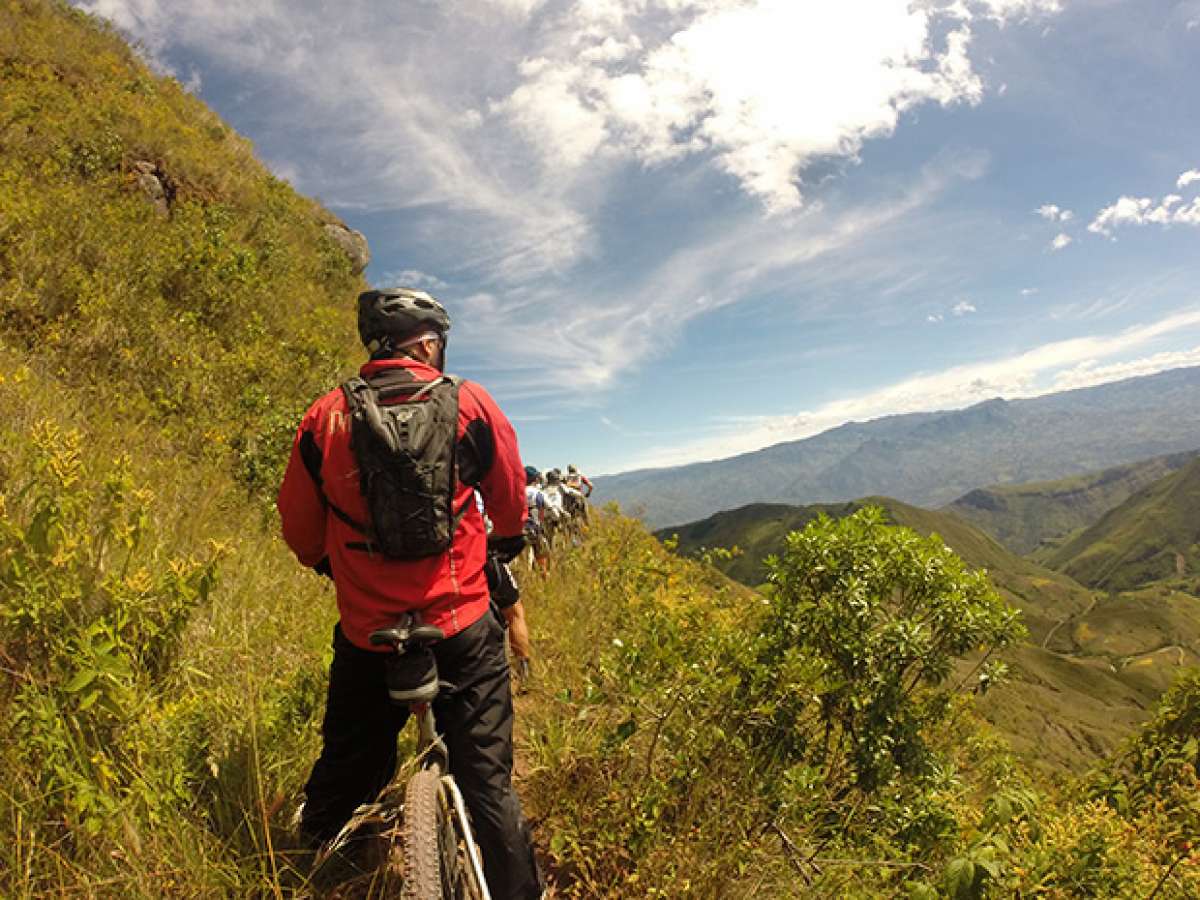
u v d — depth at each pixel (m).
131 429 5.99
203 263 9.96
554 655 4.52
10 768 1.88
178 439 6.81
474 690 2.00
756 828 2.73
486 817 1.95
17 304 7.08
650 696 3.00
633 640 3.63
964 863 2.37
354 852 2.19
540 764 3.02
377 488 1.87
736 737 3.00
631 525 6.99
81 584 2.37
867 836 3.16
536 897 2.01
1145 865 2.70
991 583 3.76
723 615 3.91
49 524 2.25
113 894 1.80
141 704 2.30
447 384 2.04
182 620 2.66
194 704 2.50
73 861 1.82
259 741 2.49
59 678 2.07
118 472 2.74
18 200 8.52
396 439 1.87
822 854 2.92
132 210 10.38
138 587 2.46
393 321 2.09
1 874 1.71
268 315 10.89
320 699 2.80
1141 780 3.78
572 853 2.69
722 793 2.83
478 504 2.18
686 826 2.66
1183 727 3.83
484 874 1.95
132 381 7.30
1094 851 2.67
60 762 1.89
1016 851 2.71
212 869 1.96
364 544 1.93
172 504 4.68
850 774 3.48
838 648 3.62
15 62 13.66
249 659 2.97
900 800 3.40
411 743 2.79
